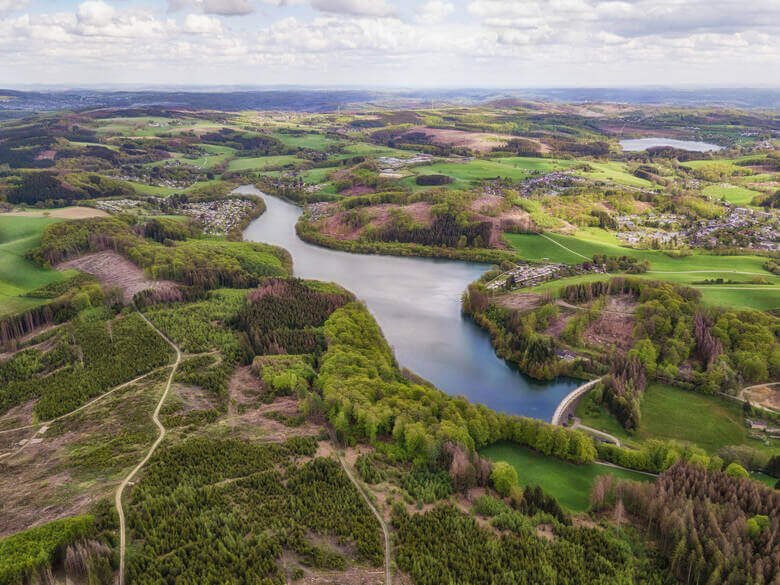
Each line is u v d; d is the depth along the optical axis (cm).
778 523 9850
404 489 11469
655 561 9731
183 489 10412
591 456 13662
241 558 8750
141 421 13638
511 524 10294
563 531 10288
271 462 11862
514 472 11894
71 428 13562
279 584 8325
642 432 15800
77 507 9919
